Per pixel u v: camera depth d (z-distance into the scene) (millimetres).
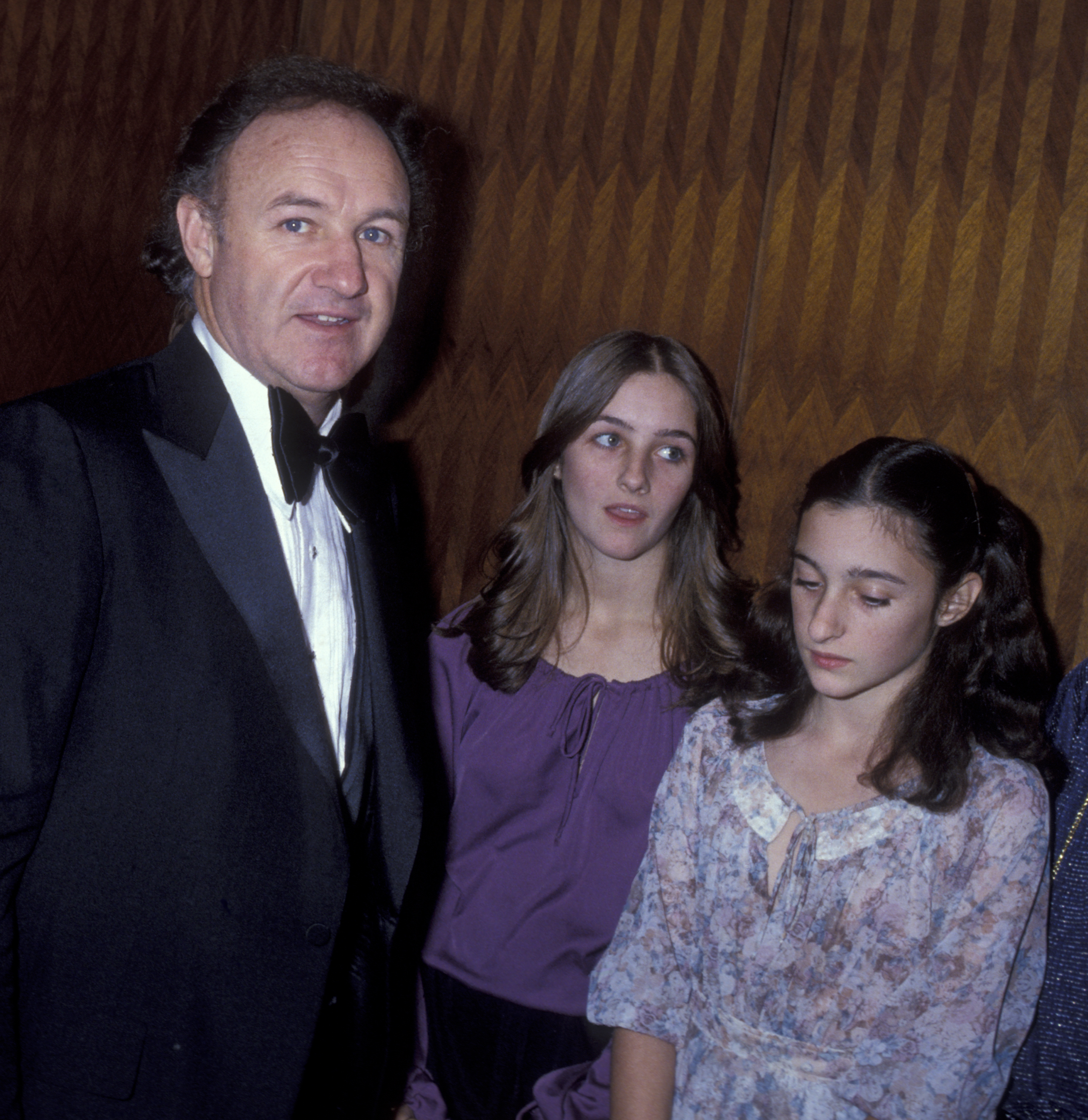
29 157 2271
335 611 1217
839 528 1233
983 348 1846
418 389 2156
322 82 1146
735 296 1976
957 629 1303
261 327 1099
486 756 1572
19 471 935
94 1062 970
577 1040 1498
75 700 964
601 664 1632
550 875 1523
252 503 1073
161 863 994
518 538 1667
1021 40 1828
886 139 1894
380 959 1248
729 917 1262
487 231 2115
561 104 2072
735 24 1975
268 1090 1028
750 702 1382
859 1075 1177
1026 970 1193
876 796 1248
